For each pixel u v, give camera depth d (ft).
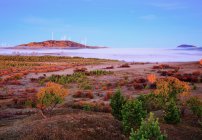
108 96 152.87
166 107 94.38
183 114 101.50
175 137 77.51
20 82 231.71
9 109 131.85
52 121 78.79
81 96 162.50
